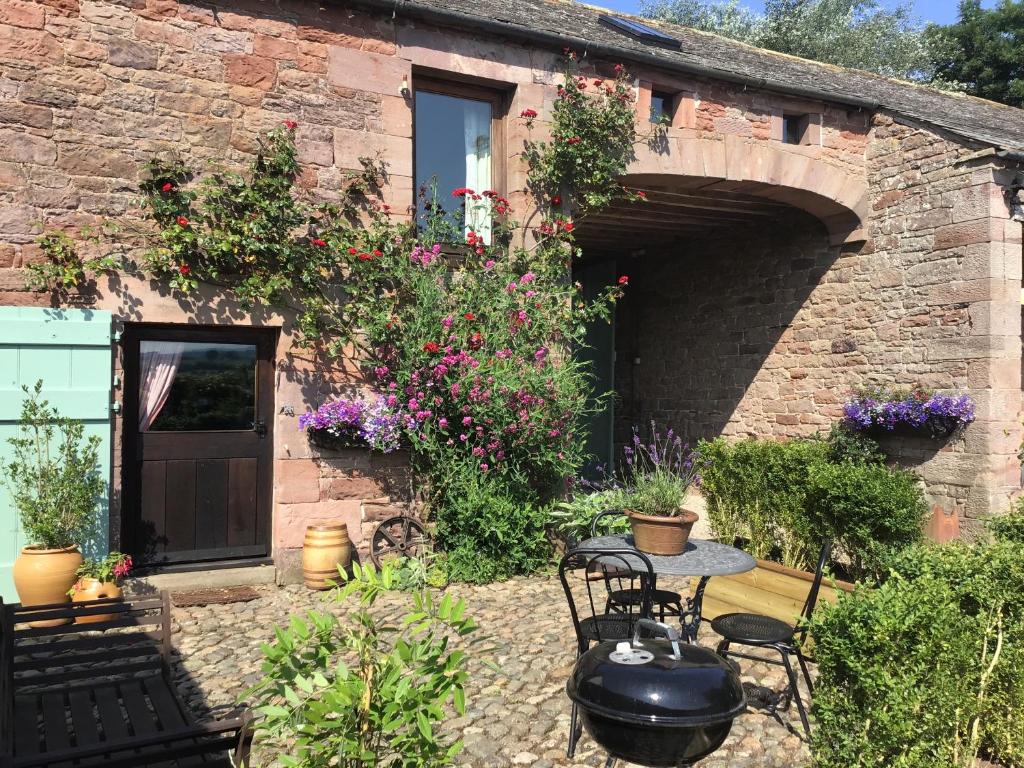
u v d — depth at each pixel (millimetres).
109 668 3436
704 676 2096
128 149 5391
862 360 8258
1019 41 20328
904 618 2623
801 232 8992
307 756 1748
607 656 2229
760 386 9562
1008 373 7105
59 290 5191
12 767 2059
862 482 5070
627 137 7078
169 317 5473
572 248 6859
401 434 6027
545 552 6215
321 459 5945
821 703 2689
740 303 9875
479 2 7191
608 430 11453
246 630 4734
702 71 7328
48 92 5172
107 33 5348
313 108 5980
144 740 2240
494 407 5973
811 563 5527
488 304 6320
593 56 7035
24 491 4969
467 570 5809
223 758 2404
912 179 7793
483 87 6867
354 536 6039
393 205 6258
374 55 6180
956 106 10266
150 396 5680
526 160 6801
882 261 8070
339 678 1776
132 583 5328
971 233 7219
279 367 5832
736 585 4848
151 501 5645
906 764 2572
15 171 5074
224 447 5875
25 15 5113
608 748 2135
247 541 5949
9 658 2809
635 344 11789
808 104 8023
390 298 6105
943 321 7457
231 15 5719
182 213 5477
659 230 10219
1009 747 3010
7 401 4984
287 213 5746
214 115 5664
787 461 5648
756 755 3158
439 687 1848
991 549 3375
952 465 7285
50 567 4703
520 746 3201
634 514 3594
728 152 7578
